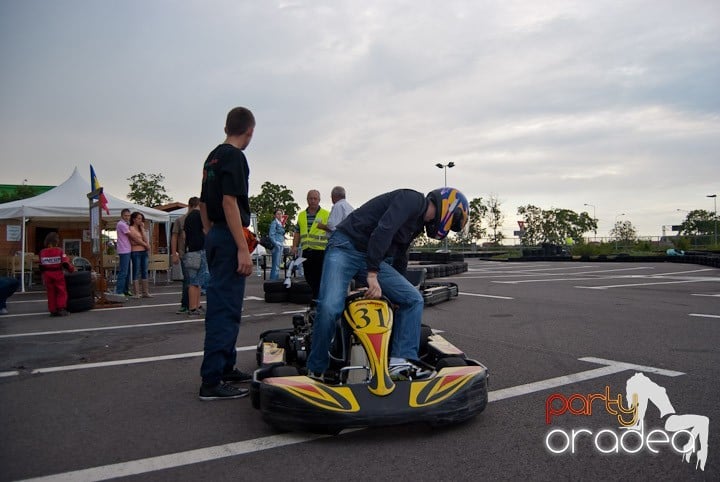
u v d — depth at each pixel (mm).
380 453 2980
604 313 8062
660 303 9188
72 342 6219
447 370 3381
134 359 5348
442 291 9492
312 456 2949
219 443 3154
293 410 3059
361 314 3396
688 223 55875
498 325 7105
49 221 15492
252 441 3186
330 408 2994
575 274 17031
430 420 3074
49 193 13734
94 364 5145
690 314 7848
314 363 3609
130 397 4102
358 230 3812
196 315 8242
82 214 13062
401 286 3738
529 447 3047
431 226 3908
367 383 3184
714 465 2801
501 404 3807
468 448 3035
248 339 6395
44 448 3096
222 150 3988
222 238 4004
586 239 49219
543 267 22047
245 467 2818
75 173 14430
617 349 5516
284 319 7859
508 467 2789
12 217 12641
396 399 3070
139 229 11039
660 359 5051
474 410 3260
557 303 9352
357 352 3545
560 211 55656
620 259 26359
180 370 4918
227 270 4000
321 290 3689
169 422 3531
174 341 6254
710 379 4332
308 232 8562
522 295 10719
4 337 6535
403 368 3504
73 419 3602
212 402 3971
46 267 8266
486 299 10047
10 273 14055
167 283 15094
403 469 2770
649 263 24719
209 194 4020
